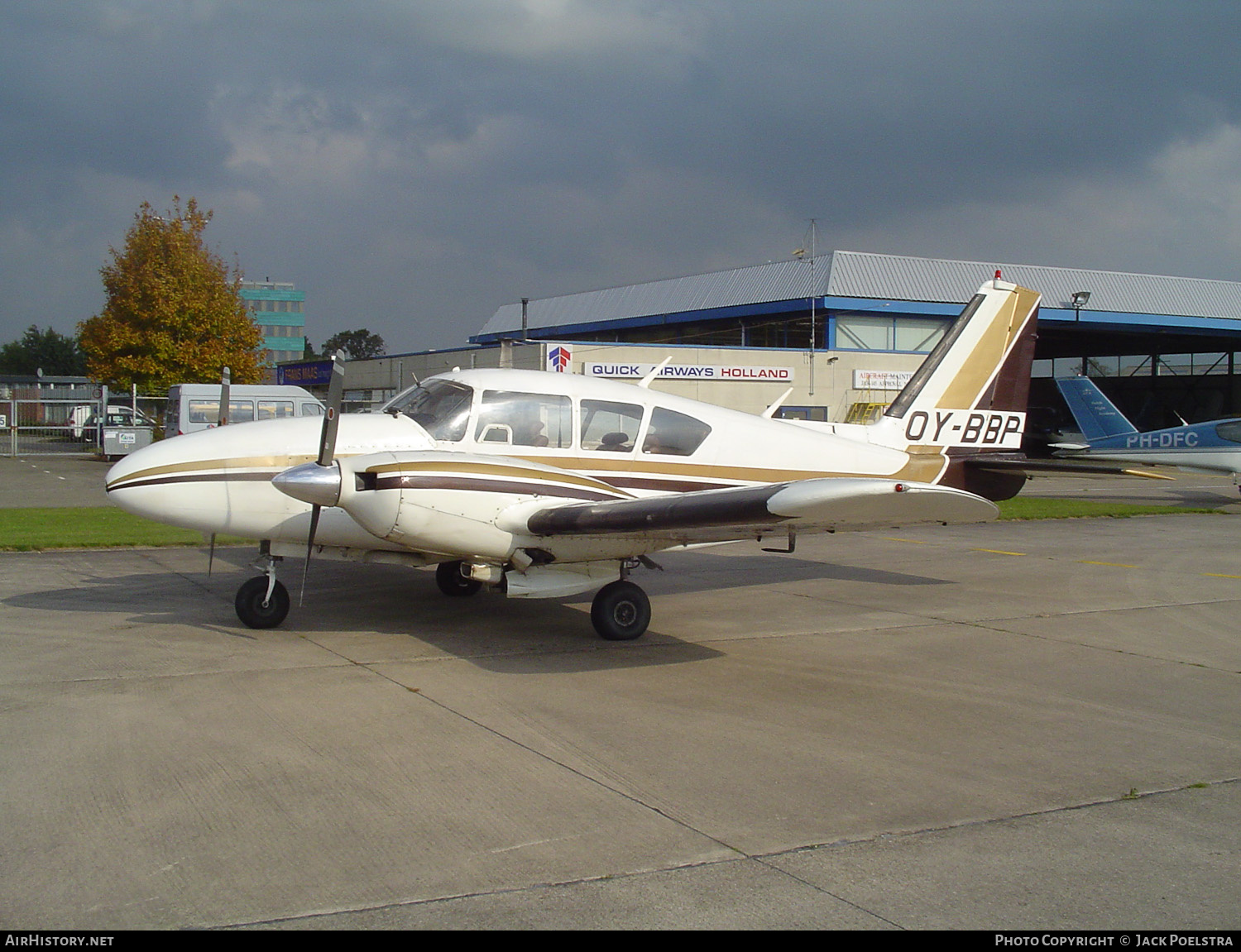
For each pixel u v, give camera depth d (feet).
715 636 26.76
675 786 15.46
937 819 14.33
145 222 102.12
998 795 15.33
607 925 11.05
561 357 104.42
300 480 22.56
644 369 107.65
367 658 23.45
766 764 16.55
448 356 121.29
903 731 18.54
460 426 26.40
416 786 15.19
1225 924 11.35
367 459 23.31
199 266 102.06
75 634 25.30
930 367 34.09
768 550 29.07
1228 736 18.48
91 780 15.10
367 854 12.75
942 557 42.91
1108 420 81.00
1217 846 13.52
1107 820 14.38
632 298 142.82
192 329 101.81
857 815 14.42
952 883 12.26
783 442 30.76
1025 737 18.29
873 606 31.42
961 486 34.60
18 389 205.26
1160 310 131.03
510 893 11.76
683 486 29.04
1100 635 27.32
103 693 19.83
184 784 15.02
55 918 10.93
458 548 23.97
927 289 121.49
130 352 102.63
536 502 24.48
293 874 12.12
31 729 17.49
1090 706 20.45
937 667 23.63
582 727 18.38
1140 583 36.27
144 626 26.32
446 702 19.79
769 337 127.03
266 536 25.88
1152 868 12.80
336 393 22.76
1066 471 32.91
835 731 18.45
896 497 19.42
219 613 28.27
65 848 12.72
